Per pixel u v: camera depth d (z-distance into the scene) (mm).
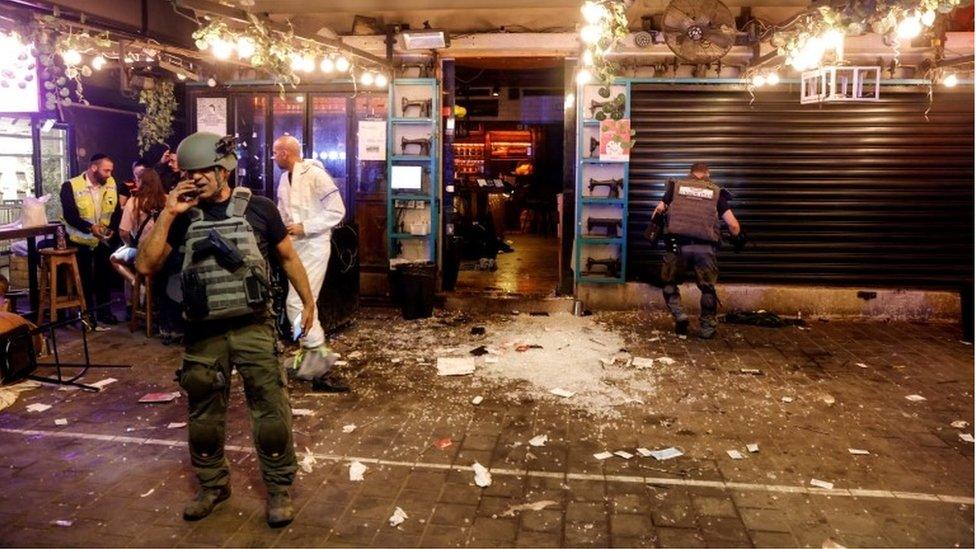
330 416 5211
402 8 6586
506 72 14859
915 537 3580
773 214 8648
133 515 3746
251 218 3617
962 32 8133
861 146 8477
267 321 3691
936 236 8555
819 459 4523
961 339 7609
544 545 3500
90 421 5066
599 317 8539
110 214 8250
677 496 4008
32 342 5820
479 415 5254
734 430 5000
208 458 3730
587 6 5504
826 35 5145
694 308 8719
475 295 9000
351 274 8141
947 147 8398
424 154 8852
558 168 17719
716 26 6965
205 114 9359
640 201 8727
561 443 4746
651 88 8500
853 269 8680
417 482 4164
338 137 9148
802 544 3518
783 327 8094
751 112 8508
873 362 6719
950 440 4840
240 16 5891
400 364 6543
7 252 9289
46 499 3906
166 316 7090
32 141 9500
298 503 3896
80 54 7004
